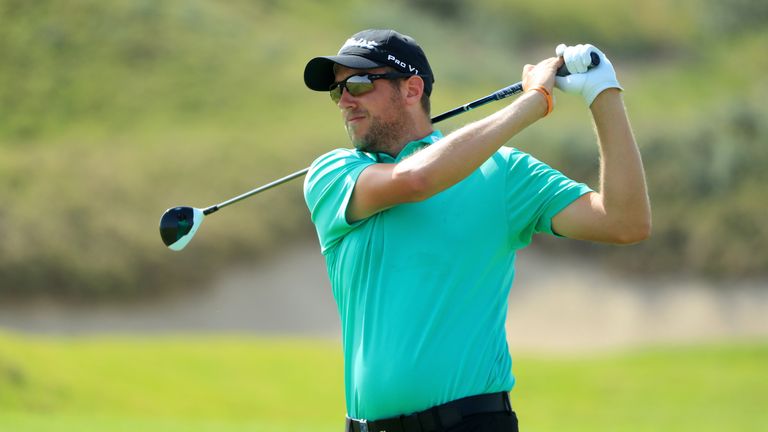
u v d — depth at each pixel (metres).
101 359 53.62
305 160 106.62
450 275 10.12
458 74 136.38
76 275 86.69
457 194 10.33
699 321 92.44
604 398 56.41
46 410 43.34
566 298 91.94
